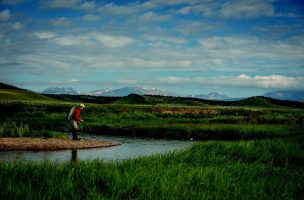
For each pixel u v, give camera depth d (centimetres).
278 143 2073
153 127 3641
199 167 1176
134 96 18700
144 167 1095
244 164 1444
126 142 2875
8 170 843
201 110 7106
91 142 2619
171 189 844
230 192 909
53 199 716
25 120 4400
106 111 6438
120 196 766
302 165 1694
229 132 3441
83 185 816
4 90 14412
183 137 3366
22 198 690
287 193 959
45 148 2155
